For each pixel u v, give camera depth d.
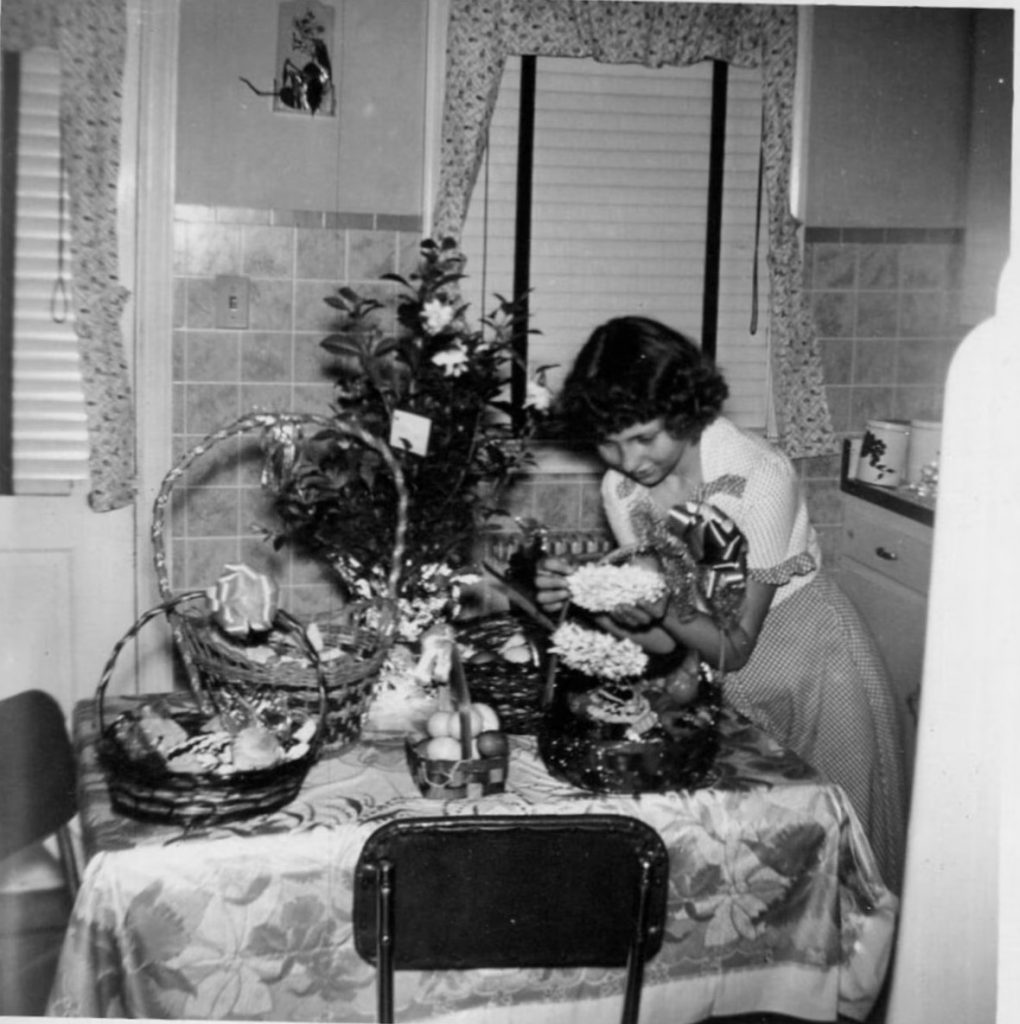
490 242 3.12
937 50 3.24
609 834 1.29
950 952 0.74
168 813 1.44
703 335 3.27
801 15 3.15
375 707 1.78
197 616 1.77
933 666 0.71
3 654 2.97
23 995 2.07
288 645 1.73
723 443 1.93
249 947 1.42
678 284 3.23
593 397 1.78
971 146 3.29
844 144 3.25
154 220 2.89
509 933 1.31
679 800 1.54
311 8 2.90
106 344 2.87
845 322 3.35
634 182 3.16
